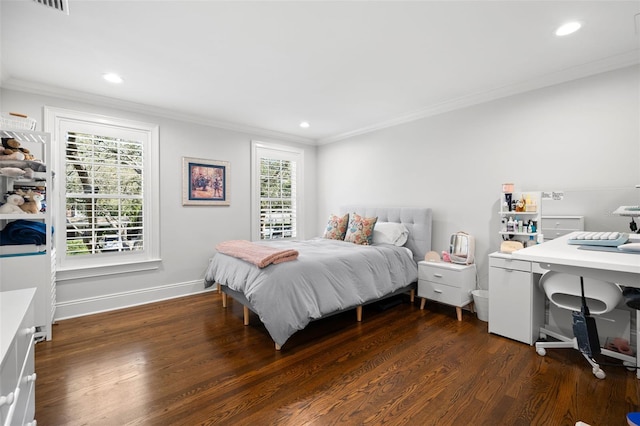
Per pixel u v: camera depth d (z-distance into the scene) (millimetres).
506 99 3049
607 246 1437
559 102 2719
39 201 2514
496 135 3127
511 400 1729
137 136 3533
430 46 2250
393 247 3449
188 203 3898
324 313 2512
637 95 2340
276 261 2469
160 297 3686
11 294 1330
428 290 3309
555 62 2496
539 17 1898
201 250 4035
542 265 1332
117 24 1949
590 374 1989
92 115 3203
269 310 2312
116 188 3369
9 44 2176
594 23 1964
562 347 2299
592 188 2525
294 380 1946
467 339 2559
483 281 3229
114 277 3369
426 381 1928
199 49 2277
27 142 2742
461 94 3209
